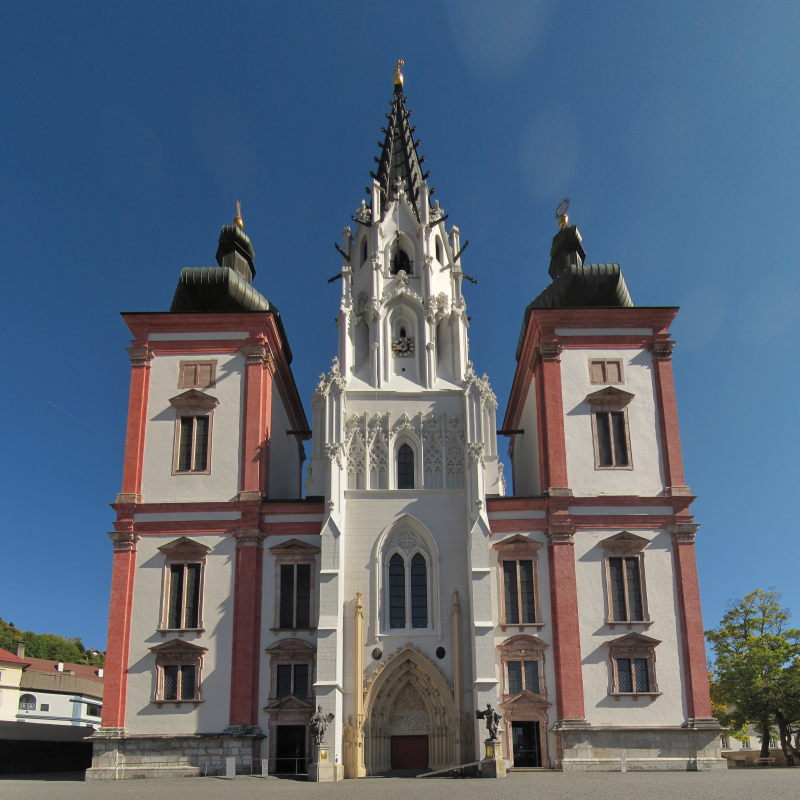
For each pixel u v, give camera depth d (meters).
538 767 43.03
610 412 50.03
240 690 43.69
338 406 49.53
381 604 46.28
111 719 43.38
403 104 66.38
